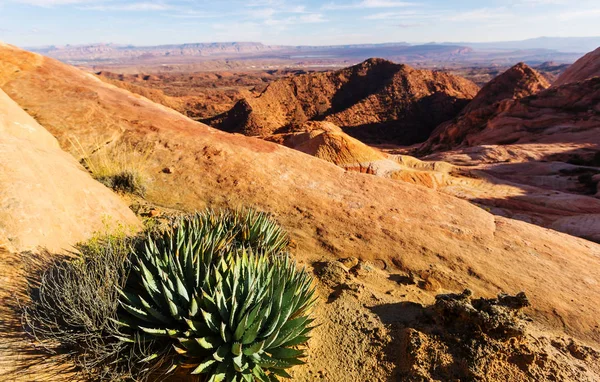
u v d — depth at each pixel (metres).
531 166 39.44
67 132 9.59
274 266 4.34
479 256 7.33
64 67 15.14
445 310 4.64
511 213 21.09
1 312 3.54
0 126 7.10
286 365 3.38
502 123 62.47
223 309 3.53
